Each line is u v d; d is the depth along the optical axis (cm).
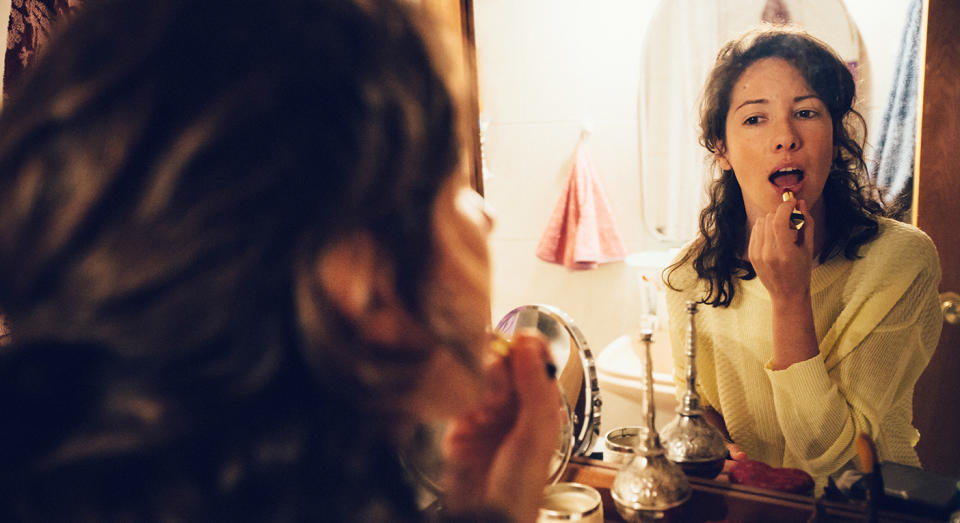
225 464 23
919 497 65
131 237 21
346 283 22
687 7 77
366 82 23
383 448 26
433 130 24
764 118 69
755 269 70
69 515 23
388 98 23
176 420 22
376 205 23
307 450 23
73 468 23
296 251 22
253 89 21
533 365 38
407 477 28
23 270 23
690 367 76
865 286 67
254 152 21
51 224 22
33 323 23
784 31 67
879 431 68
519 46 91
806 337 68
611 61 85
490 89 94
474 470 37
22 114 23
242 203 21
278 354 22
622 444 84
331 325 22
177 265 21
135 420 22
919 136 64
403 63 24
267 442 23
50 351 23
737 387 76
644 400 74
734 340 76
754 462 74
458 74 26
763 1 71
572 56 87
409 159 23
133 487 23
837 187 67
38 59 24
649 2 81
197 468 23
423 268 24
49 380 23
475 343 26
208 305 21
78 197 22
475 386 26
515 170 94
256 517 23
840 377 69
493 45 92
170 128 22
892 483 66
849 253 68
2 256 23
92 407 23
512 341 39
